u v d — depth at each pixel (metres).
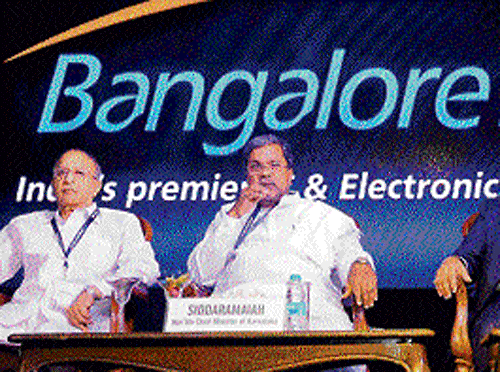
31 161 7.25
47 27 7.49
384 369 4.04
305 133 7.02
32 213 6.73
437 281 4.51
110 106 7.30
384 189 6.86
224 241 6.03
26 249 6.52
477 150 6.81
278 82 7.16
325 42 7.14
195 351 3.96
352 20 7.14
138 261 6.38
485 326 4.81
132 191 7.12
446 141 6.86
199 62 7.28
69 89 7.36
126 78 7.34
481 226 5.26
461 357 4.41
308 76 7.12
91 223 6.55
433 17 7.04
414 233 6.77
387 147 6.92
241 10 7.30
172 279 4.81
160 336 3.95
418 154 6.87
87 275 6.40
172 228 7.05
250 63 7.21
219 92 7.21
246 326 4.07
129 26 7.42
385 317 6.64
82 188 6.55
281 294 4.11
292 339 3.89
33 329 6.24
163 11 7.41
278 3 7.26
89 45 7.43
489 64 6.91
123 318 4.91
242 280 5.79
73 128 7.28
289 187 6.36
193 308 4.13
